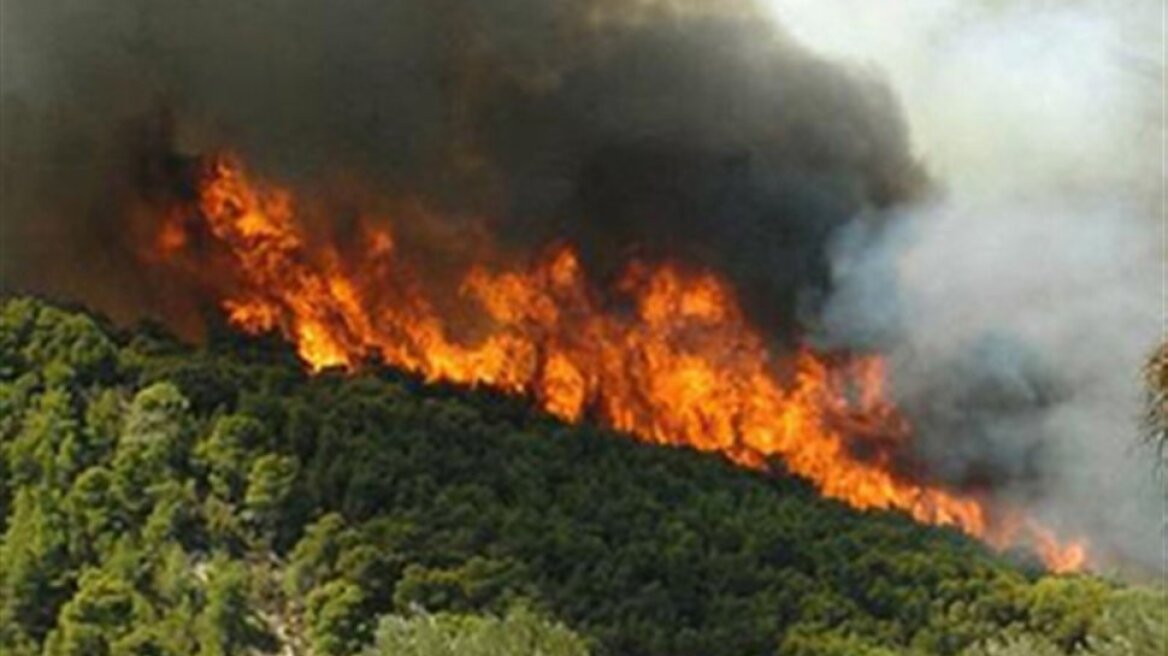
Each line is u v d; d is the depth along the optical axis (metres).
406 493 125.12
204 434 124.50
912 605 124.81
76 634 109.44
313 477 122.75
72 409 125.62
